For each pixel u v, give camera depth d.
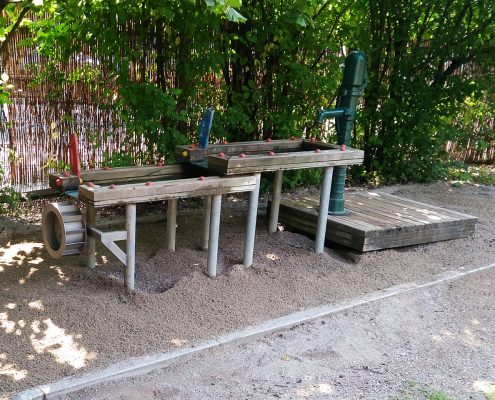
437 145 8.84
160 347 3.57
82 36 6.08
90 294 4.14
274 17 6.92
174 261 4.86
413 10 8.05
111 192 3.83
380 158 8.77
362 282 4.81
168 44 6.52
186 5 6.05
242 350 3.70
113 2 5.96
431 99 8.32
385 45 8.20
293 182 7.70
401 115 8.34
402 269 5.11
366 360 3.68
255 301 4.28
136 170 4.64
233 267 4.71
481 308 4.52
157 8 6.01
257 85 7.38
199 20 6.16
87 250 4.62
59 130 6.61
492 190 8.69
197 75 6.68
